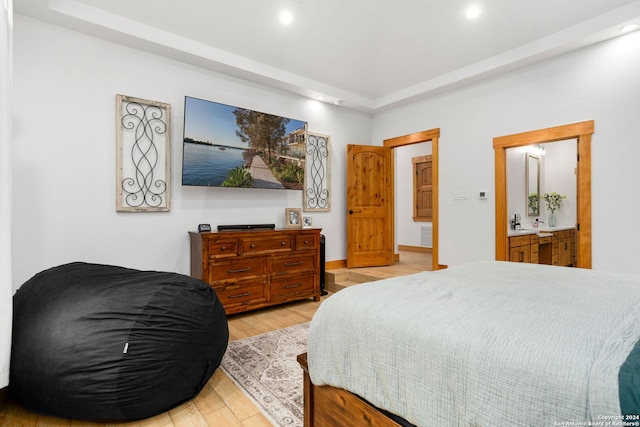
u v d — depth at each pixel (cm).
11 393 171
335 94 448
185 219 342
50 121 270
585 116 314
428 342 95
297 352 251
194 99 330
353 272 457
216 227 364
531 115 351
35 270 264
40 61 266
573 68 321
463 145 413
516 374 77
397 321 107
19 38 257
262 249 351
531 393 73
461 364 86
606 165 303
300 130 421
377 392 107
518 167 518
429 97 449
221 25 304
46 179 268
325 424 131
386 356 105
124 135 304
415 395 96
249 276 340
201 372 188
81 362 155
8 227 154
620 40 293
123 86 304
